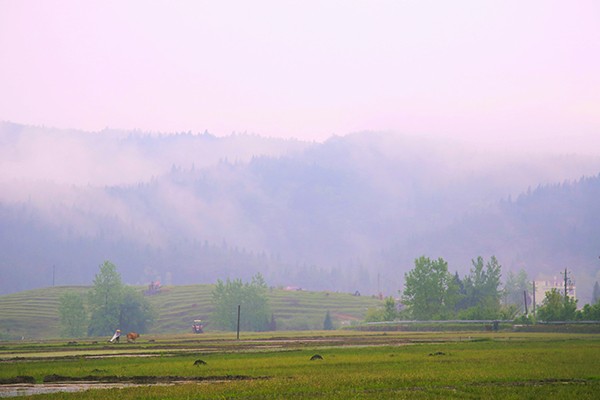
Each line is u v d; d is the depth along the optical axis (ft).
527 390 172.55
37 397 167.43
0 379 216.13
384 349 365.40
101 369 248.93
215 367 252.01
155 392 174.60
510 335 549.95
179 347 432.25
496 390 173.27
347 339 538.88
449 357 287.48
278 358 298.76
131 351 388.78
